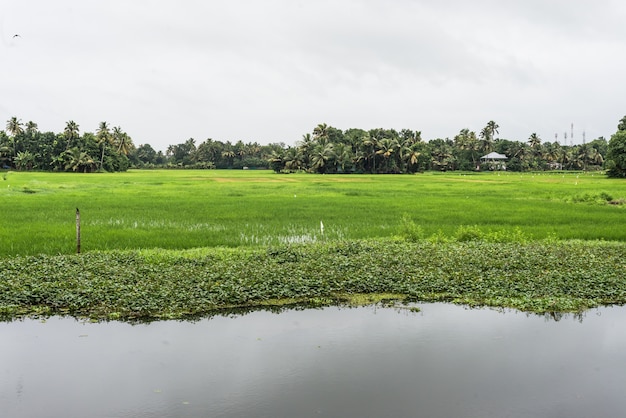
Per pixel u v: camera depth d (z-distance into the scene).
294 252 18.02
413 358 9.62
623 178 96.38
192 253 18.52
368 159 135.62
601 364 9.42
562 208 36.38
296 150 139.25
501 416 7.57
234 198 44.84
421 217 30.28
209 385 8.54
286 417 7.51
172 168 192.75
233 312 12.33
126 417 7.55
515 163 155.12
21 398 8.11
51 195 47.72
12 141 134.75
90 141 131.62
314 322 11.64
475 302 13.01
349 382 8.64
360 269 15.50
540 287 13.90
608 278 14.63
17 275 14.62
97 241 20.77
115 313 12.01
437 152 157.88
